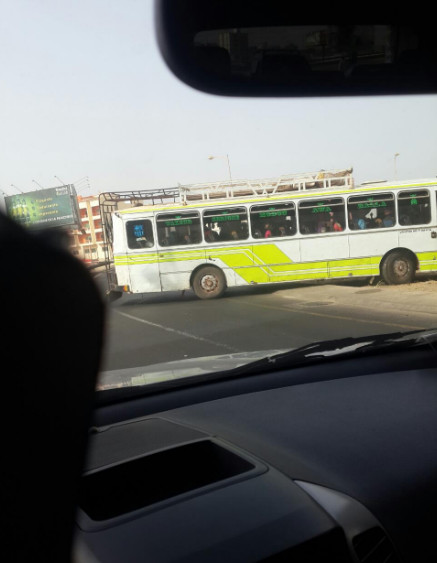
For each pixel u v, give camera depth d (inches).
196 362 165.9
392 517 79.4
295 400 129.5
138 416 124.3
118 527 71.7
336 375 150.9
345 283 661.3
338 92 92.7
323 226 599.8
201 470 96.1
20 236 32.0
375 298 506.3
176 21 88.2
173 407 129.1
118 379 144.4
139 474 89.6
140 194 649.0
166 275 599.8
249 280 602.2
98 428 111.6
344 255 599.2
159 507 75.8
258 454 93.9
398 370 153.9
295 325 381.7
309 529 71.0
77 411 34.9
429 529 80.2
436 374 147.5
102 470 85.8
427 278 642.8
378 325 366.9
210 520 72.6
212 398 134.9
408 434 104.3
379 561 74.8
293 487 80.7
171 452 92.9
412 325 362.3
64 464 34.6
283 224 600.7
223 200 603.2
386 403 124.6
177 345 324.8
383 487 84.0
